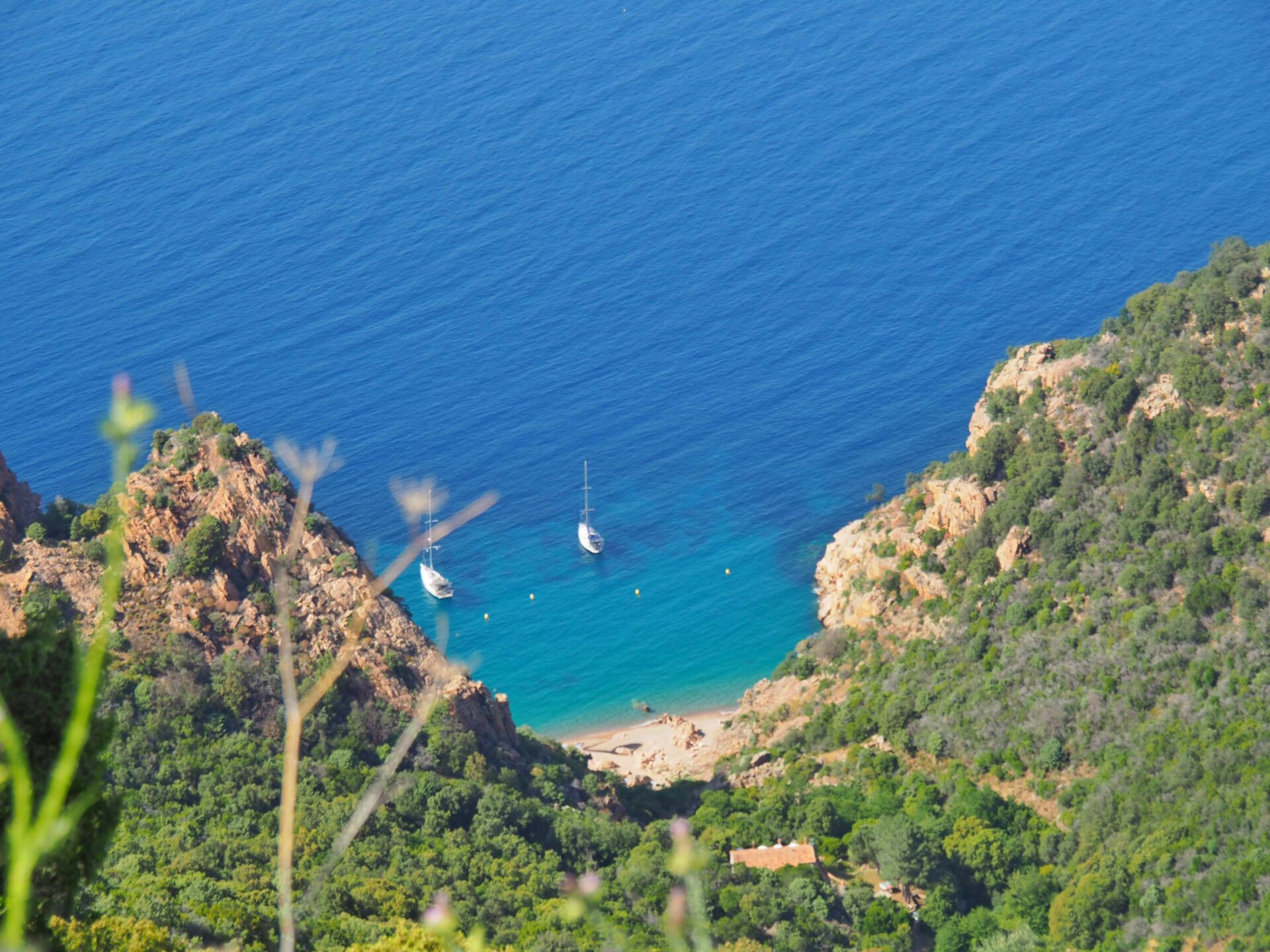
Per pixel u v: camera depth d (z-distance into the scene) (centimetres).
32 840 1291
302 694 15138
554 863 13500
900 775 16638
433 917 2423
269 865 12212
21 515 16250
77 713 1374
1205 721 14850
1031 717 16400
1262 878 12256
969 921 13225
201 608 15625
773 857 14050
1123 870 13175
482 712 16262
